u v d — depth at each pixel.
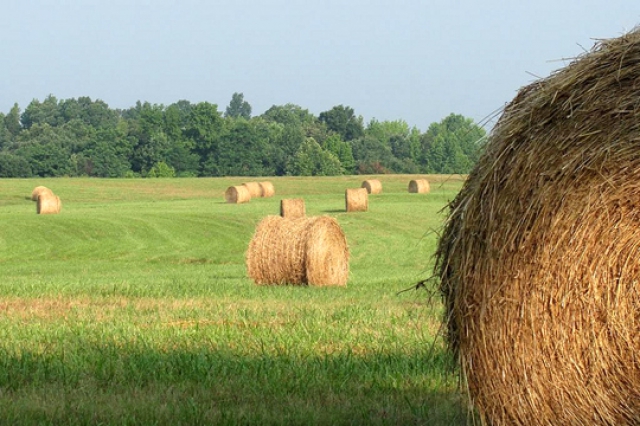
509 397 10.22
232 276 40.22
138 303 25.23
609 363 10.27
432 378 13.77
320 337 17.78
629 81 9.61
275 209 84.06
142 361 15.05
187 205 93.19
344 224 70.12
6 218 69.88
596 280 10.15
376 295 28.12
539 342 10.17
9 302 25.62
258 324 20.14
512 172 10.02
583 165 9.78
